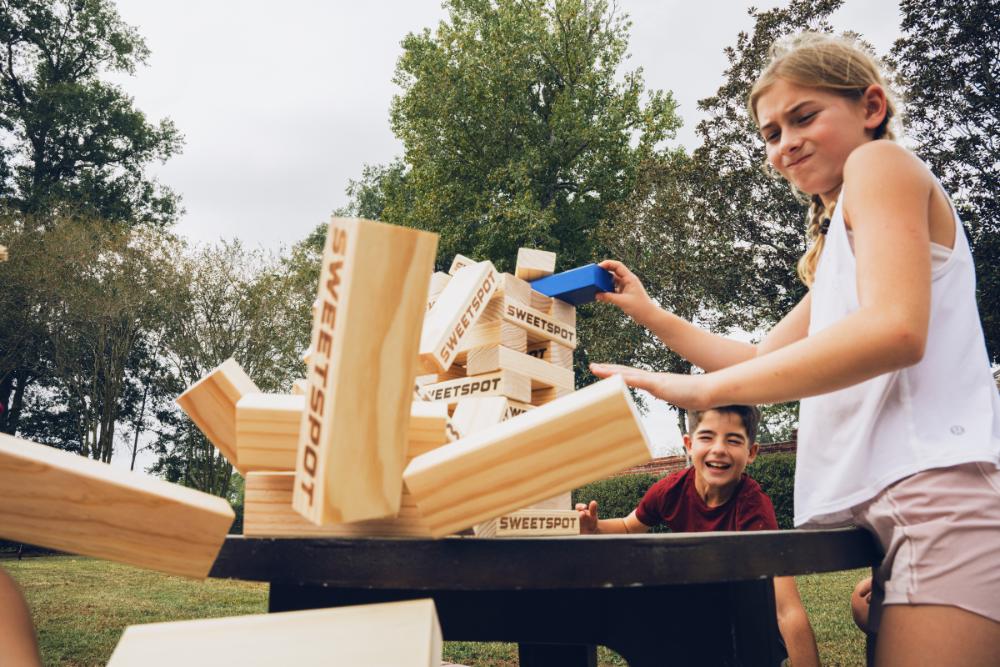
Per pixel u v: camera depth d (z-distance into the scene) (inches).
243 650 21.5
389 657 20.6
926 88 537.0
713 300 659.4
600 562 27.1
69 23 940.6
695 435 81.7
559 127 765.9
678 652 29.1
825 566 33.6
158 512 27.1
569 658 56.4
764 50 622.8
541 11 809.5
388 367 25.1
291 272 788.6
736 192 629.6
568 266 767.7
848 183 40.6
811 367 34.5
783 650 67.0
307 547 30.1
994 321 474.6
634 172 799.1
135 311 727.7
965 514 35.3
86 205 861.2
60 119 898.7
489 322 46.5
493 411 38.3
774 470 393.7
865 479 39.4
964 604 34.1
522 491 26.5
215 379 35.6
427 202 783.1
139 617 171.9
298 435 30.6
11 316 689.0
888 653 36.7
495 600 33.1
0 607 25.8
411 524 29.9
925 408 38.5
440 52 832.3
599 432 25.7
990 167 520.7
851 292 41.6
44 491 27.0
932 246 40.5
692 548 27.6
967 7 531.8
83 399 734.5
